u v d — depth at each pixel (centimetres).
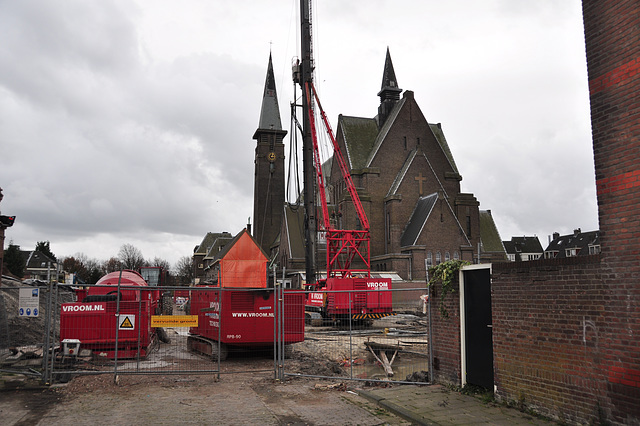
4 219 2103
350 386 1106
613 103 717
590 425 717
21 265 6856
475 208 6819
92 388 1049
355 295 3027
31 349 1373
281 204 8888
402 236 6303
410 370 1426
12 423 790
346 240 4262
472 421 790
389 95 7412
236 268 1515
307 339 2178
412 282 4922
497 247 7394
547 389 796
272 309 1473
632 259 670
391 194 6469
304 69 4594
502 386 894
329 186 7375
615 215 700
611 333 693
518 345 858
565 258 772
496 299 915
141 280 1939
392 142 6844
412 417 816
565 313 768
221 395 1003
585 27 775
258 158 8994
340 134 7325
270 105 9238
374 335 2367
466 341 1010
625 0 706
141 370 1241
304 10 4684
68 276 2870
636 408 652
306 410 889
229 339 1431
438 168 6988
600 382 706
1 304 1411
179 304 4091
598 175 733
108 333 1406
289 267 6122
